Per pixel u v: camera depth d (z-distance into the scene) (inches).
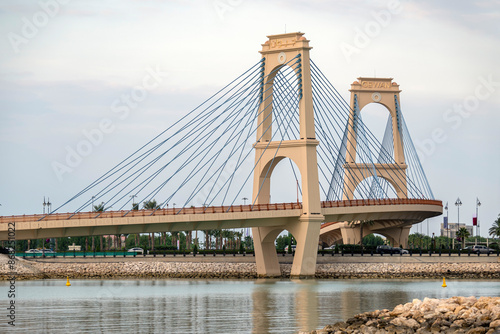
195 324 2856.8
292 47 5142.7
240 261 5600.4
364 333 2274.9
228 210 4854.8
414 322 2327.8
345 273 5393.7
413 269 5546.3
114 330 2731.3
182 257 5664.4
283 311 3218.5
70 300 3668.8
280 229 5265.8
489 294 3966.5
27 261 5502.0
